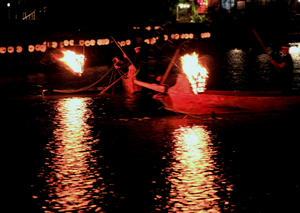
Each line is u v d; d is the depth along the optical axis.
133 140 8.92
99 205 5.84
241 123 10.17
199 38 31.11
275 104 10.71
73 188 6.43
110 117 11.09
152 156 7.86
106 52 25.86
